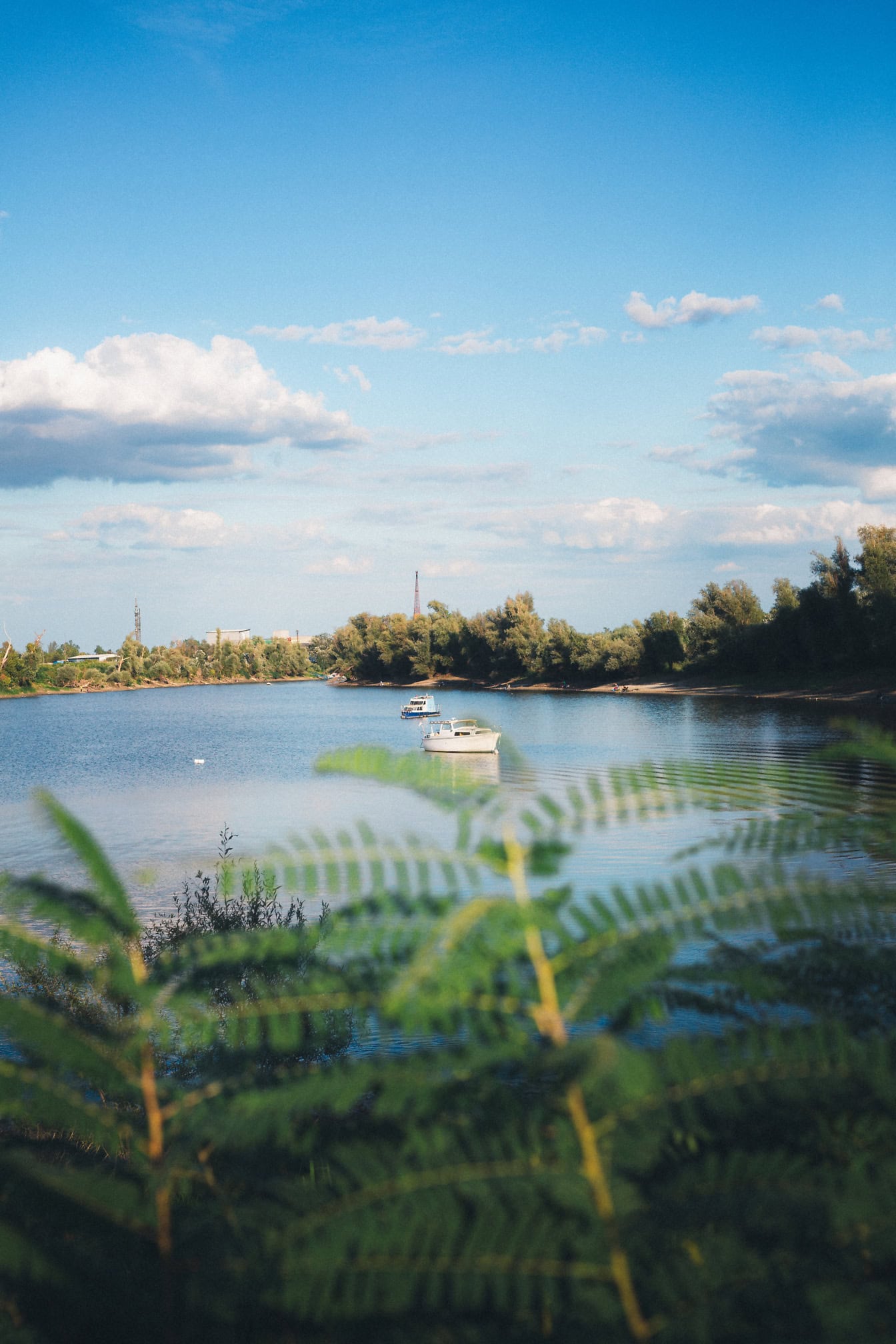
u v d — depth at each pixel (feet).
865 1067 3.46
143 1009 3.85
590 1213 3.15
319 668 653.71
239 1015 3.78
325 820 101.24
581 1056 2.76
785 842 3.80
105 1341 3.85
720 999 5.01
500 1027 3.31
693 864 3.78
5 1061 3.92
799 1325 3.05
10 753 206.69
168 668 572.10
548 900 3.54
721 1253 3.21
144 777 157.99
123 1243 4.30
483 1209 3.20
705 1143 4.27
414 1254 3.21
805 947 5.20
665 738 169.68
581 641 372.79
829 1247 3.39
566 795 3.53
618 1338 3.02
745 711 222.07
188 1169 4.32
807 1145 4.09
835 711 203.72
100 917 3.80
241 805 120.57
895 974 4.88
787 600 281.13
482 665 434.30
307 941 3.92
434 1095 3.74
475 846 3.46
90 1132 3.96
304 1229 3.42
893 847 3.71
